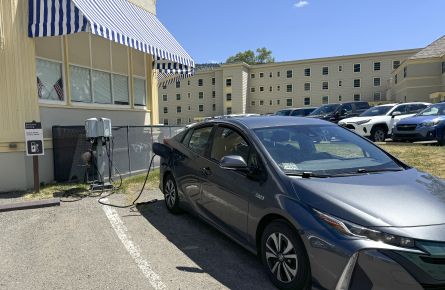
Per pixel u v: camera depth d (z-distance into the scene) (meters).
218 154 4.79
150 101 12.05
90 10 7.46
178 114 61.31
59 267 4.03
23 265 4.09
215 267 4.01
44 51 8.14
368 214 2.95
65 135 8.25
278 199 3.52
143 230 5.22
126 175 9.12
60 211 6.17
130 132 9.31
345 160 4.17
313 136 4.53
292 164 3.91
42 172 8.04
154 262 4.14
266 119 4.94
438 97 31.08
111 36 7.41
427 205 3.09
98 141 7.56
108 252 4.43
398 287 2.68
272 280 3.59
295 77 53.88
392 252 2.73
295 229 3.30
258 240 3.85
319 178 3.62
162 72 13.44
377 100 48.84
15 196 7.05
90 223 5.54
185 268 3.98
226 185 4.35
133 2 10.46
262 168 3.94
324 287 3.01
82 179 8.43
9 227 5.36
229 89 56.16
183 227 5.35
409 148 11.34
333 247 2.93
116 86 10.54
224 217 4.42
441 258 2.69
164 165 6.16
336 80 51.19
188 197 5.37
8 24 7.28
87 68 9.40
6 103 7.36
